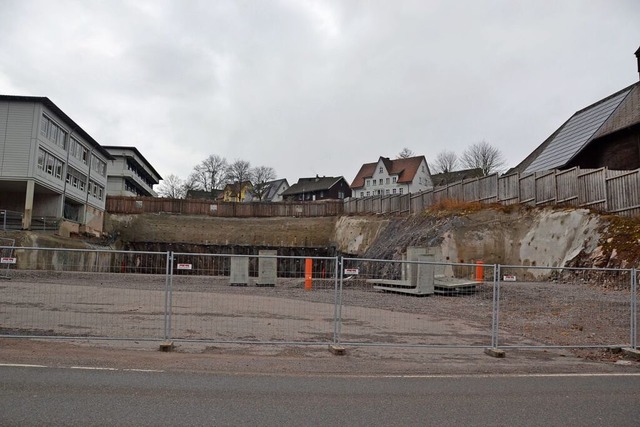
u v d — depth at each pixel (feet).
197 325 39.40
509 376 25.04
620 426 16.97
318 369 25.67
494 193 115.34
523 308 51.93
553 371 26.63
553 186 94.89
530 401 20.07
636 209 74.43
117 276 75.41
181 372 23.68
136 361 25.94
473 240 101.86
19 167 130.21
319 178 360.07
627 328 40.65
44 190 146.20
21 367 23.52
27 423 15.62
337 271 32.71
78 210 172.76
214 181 353.51
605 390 22.27
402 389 21.68
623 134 105.81
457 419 17.38
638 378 25.21
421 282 64.59
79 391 19.63
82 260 97.19
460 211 113.39
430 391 21.44
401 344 31.37
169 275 31.96
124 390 20.02
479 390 21.85
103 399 18.62
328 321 43.45
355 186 337.72
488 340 36.17
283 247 202.69
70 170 159.12
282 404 18.65
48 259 79.41
